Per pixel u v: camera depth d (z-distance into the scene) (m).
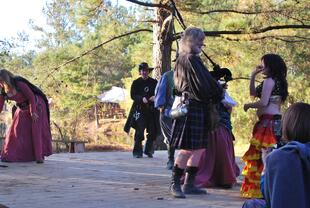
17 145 9.05
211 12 15.41
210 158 6.92
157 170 8.59
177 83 5.77
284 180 2.53
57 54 22.22
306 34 17.45
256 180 5.98
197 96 5.61
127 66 40.34
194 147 5.71
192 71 5.57
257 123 6.04
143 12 17.19
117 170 8.45
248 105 6.06
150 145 11.02
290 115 2.75
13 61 28.23
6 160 9.00
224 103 6.99
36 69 22.92
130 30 17.44
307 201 2.53
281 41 17.08
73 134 32.62
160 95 8.12
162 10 15.41
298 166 2.54
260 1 15.06
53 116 31.48
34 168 8.33
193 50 5.68
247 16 15.46
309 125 2.71
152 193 6.15
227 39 15.82
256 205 3.03
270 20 15.30
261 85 6.13
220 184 6.91
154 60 15.55
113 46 25.78
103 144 30.17
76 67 23.03
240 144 23.95
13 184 6.59
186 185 6.25
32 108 8.96
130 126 11.04
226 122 7.06
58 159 10.02
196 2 14.38
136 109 10.99
